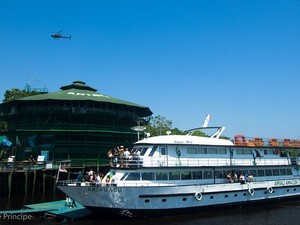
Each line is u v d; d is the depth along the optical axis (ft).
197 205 92.94
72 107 172.04
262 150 118.32
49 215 89.15
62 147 170.50
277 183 113.29
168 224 83.97
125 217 85.10
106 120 184.85
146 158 90.99
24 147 175.42
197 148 101.09
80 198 84.79
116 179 86.89
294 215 97.30
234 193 101.45
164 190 87.15
